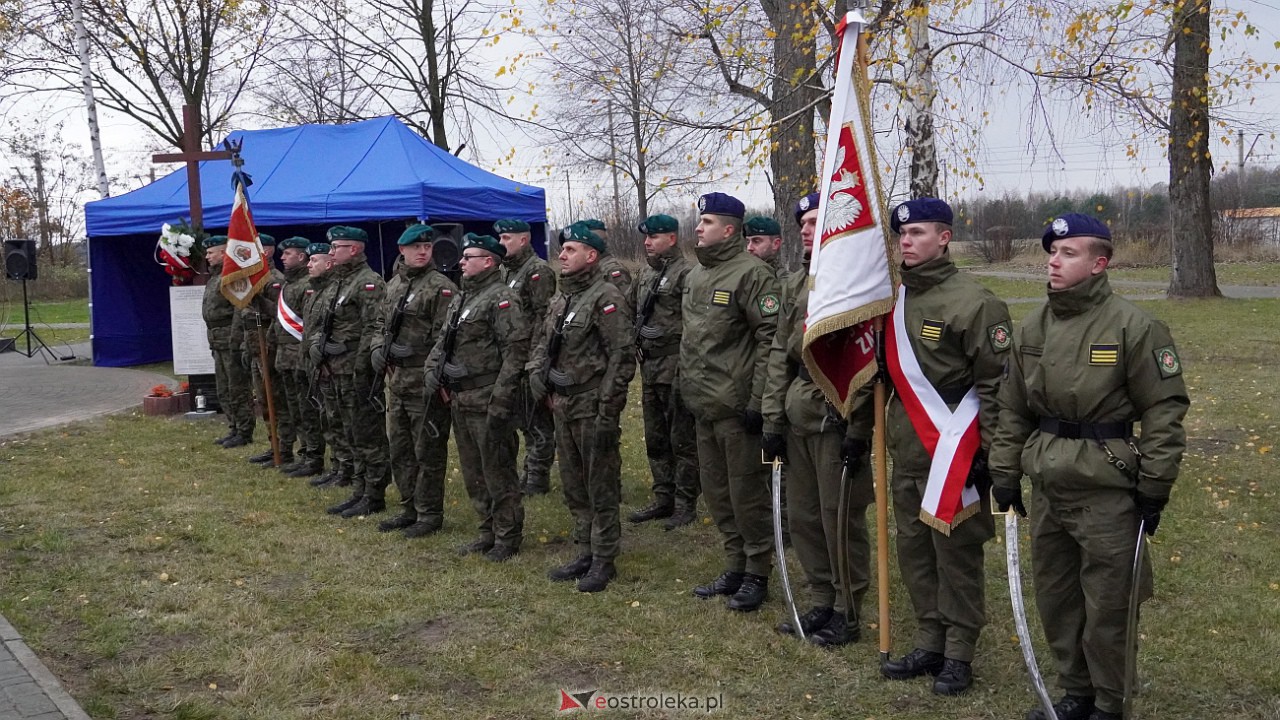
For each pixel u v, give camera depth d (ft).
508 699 13.26
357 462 22.38
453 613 16.28
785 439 14.98
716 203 16.03
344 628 15.66
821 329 12.93
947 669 13.19
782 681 13.66
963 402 12.73
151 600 16.74
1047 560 11.89
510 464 18.98
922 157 31.96
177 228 34.35
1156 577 17.13
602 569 17.48
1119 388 10.95
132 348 51.65
